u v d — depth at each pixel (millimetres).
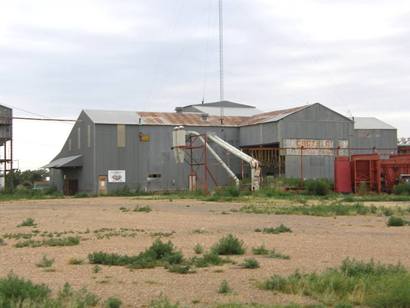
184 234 20484
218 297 9758
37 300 8922
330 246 16734
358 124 84188
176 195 59188
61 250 16188
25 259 14422
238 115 90000
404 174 60344
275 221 26375
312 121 76688
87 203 46188
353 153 80375
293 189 61219
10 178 74375
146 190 73750
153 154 75125
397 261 13492
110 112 77188
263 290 10289
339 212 31297
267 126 76688
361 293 9438
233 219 27594
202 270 12586
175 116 80812
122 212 33469
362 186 58812
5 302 8516
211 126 79562
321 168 76688
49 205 43594
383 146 83188
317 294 9727
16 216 30859
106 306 9000
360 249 16000
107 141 73062
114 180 73125
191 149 73500
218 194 55625
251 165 63844
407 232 21188
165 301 9078
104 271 12523
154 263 13203
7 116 74062
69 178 80125
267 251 15234
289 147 75062
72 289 10125
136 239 18906
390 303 8836
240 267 12930
